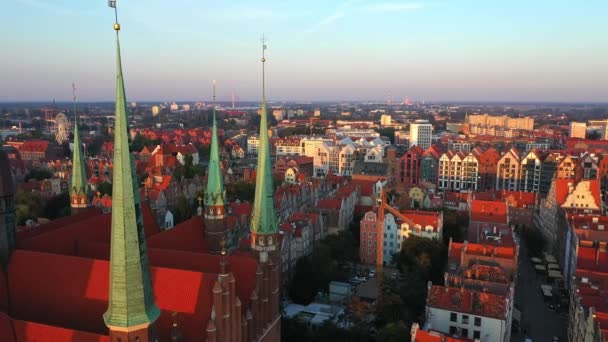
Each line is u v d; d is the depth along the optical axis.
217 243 84.19
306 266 112.00
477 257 105.38
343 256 136.38
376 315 97.50
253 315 57.28
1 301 55.62
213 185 82.94
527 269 140.62
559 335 100.56
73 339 46.06
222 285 49.25
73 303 53.97
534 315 109.69
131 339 35.53
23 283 56.34
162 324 52.41
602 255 107.06
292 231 129.75
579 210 141.12
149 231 86.75
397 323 87.56
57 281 55.28
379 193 187.75
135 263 34.91
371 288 118.75
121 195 33.88
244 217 146.50
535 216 184.62
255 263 59.91
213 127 81.31
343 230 155.38
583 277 97.75
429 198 189.88
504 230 129.38
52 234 65.75
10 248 57.94
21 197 172.00
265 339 61.41
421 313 101.94
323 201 162.75
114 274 34.78
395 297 97.88
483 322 83.12
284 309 107.12
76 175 89.94
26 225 142.12
